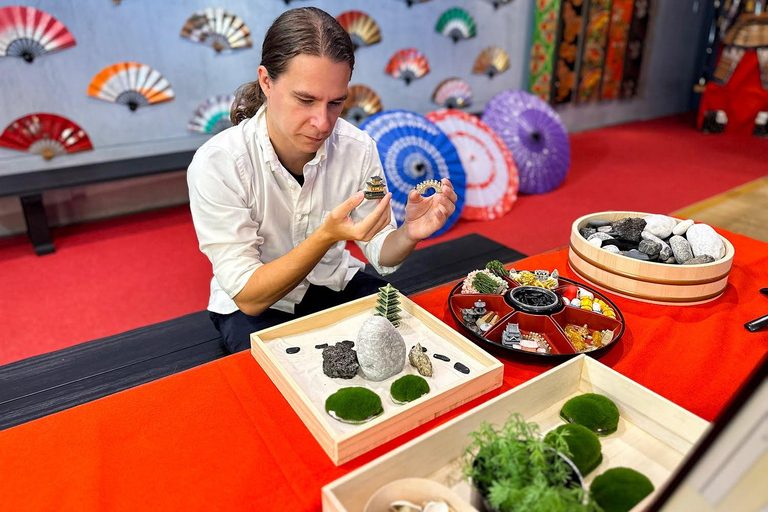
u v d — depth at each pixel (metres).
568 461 0.70
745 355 1.08
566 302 1.20
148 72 3.20
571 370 0.93
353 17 3.76
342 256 1.60
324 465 0.80
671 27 6.04
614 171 4.45
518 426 0.71
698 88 5.93
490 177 3.52
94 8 2.94
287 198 1.36
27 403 1.30
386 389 0.95
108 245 3.09
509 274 1.33
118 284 2.68
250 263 1.23
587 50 5.36
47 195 3.21
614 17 5.39
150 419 0.88
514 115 3.92
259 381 0.98
